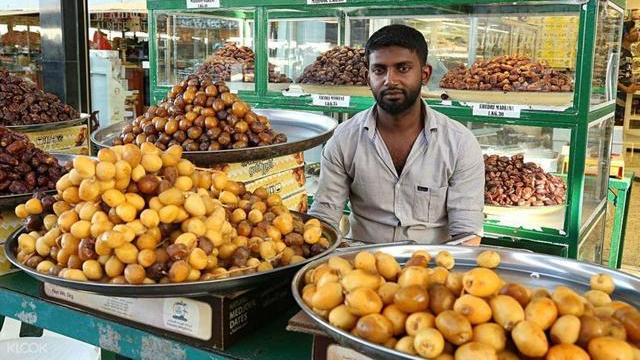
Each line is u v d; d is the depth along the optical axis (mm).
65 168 1815
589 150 2730
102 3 7414
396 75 2037
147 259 1190
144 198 1293
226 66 3469
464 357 899
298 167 2250
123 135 2094
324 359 1104
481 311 947
